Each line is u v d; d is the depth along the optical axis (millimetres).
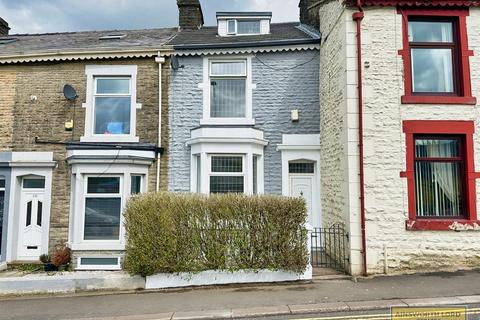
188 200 7160
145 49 10570
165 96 10625
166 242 6988
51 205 10195
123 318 5453
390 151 7742
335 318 5242
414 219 7602
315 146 10203
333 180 8906
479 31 8094
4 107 10688
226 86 10703
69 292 6973
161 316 5461
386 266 7457
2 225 10328
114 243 9578
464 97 7844
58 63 10773
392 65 7973
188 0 13672
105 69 10688
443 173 7953
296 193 10328
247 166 9867
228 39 11234
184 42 11031
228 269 7051
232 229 7129
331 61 9219
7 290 6910
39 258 9977
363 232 7492
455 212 7844
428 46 8227
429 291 6141
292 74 10547
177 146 10438
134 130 10469
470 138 7785
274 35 11445
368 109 7852
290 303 5785
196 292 6664
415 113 7844
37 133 10539
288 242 7121
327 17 9664
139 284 7062
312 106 10406
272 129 10406
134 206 7129
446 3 8008
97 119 10695
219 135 9898
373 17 8086
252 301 5961
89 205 9859
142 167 10148
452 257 7492
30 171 10328
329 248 9070
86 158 9781
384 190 7660
